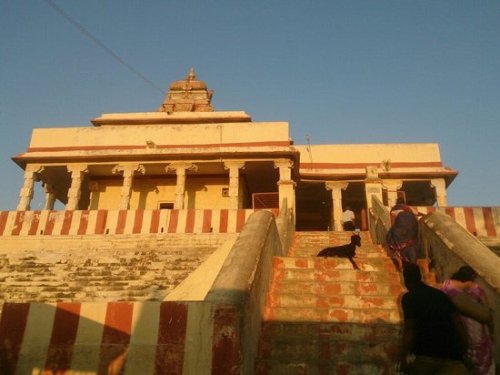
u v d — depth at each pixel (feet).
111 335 15.81
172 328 15.67
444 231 24.89
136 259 46.65
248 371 16.87
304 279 25.73
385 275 25.68
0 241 51.96
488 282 18.03
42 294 39.14
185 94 92.17
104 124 80.79
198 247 49.80
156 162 71.36
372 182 50.62
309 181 79.41
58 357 15.70
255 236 23.39
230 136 73.61
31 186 71.31
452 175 77.41
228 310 15.65
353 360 18.61
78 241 51.49
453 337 13.56
